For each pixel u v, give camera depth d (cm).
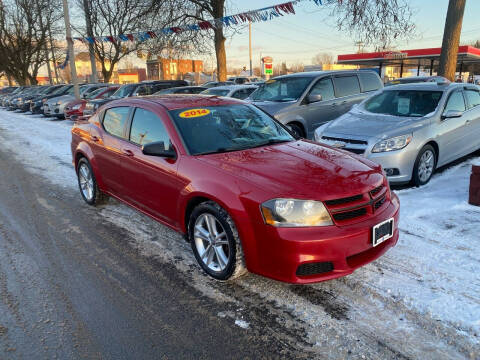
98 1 2294
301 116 814
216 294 322
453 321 273
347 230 290
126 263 380
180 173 354
